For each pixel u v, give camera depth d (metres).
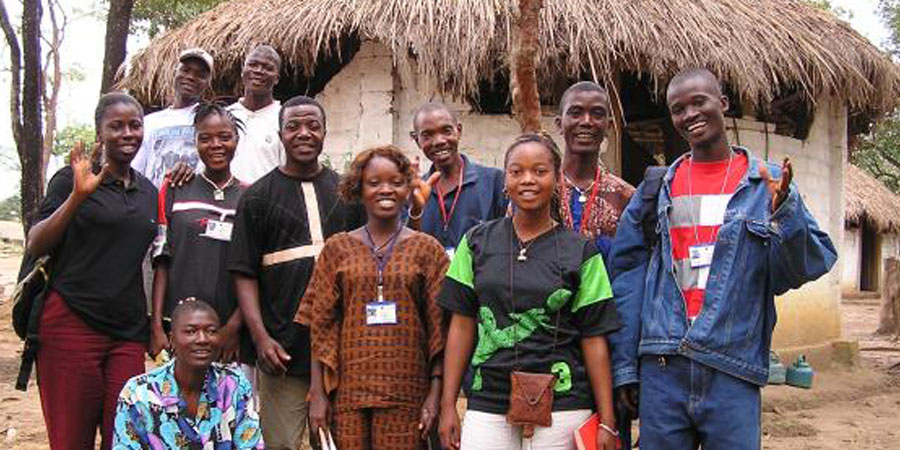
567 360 3.49
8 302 13.93
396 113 8.64
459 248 3.69
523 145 3.56
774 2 9.26
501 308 3.50
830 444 6.86
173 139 5.38
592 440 3.43
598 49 7.66
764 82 8.01
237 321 4.28
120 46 9.84
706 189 3.54
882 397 8.85
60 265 4.13
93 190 3.97
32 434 6.65
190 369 3.77
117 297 4.17
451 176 4.48
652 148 12.12
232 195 4.64
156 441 3.77
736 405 3.38
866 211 23.75
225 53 8.35
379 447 3.77
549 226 3.61
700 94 3.53
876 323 18.02
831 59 8.66
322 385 3.88
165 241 4.55
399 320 3.79
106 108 4.20
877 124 10.82
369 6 8.08
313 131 4.21
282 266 4.17
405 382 3.78
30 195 10.83
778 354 8.98
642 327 3.58
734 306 3.40
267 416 4.23
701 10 8.24
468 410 3.58
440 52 7.83
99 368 4.17
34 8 10.61
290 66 8.49
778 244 3.36
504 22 7.82
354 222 4.30
